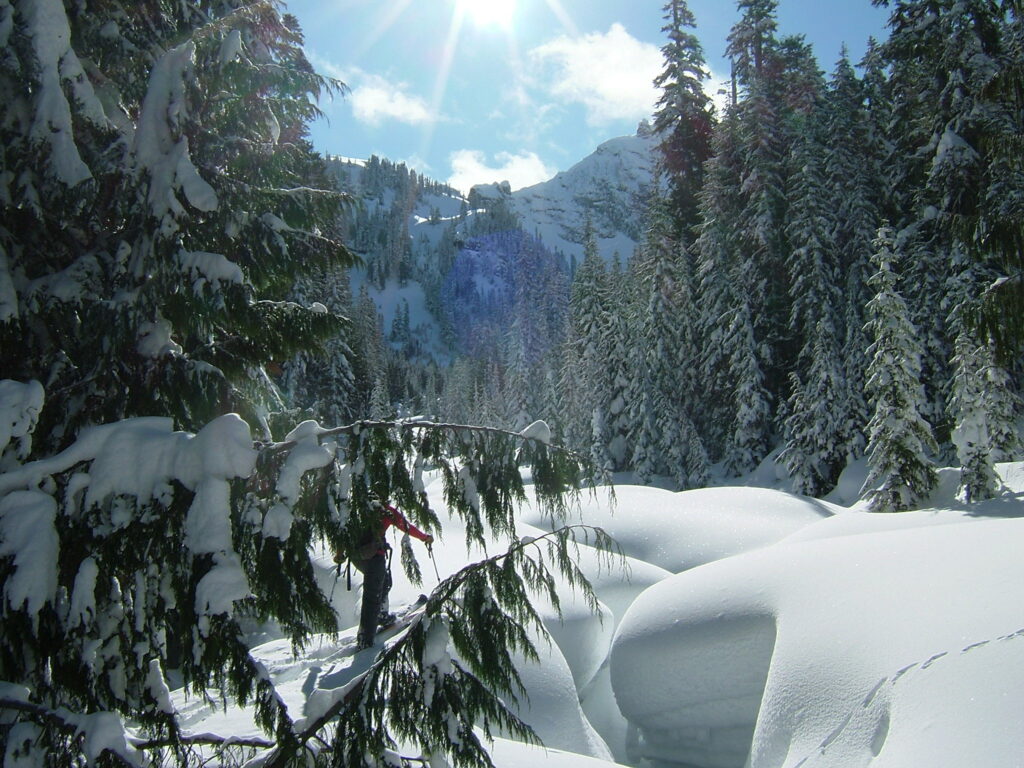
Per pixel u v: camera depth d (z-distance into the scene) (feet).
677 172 139.85
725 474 105.09
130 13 14.76
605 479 11.94
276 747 9.75
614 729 28.45
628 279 149.18
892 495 53.52
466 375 267.39
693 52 139.03
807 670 20.27
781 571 26.08
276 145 13.51
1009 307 26.53
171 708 10.52
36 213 12.09
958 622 18.54
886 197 94.38
